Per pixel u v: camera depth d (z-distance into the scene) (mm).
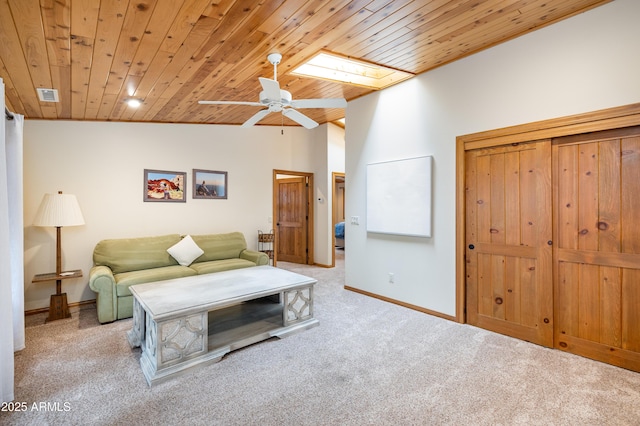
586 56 2557
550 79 2750
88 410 1998
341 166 6844
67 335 3156
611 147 2508
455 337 3080
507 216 3088
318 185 6777
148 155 4703
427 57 3297
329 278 5617
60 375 2408
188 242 4551
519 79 2932
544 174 2842
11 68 2594
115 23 2090
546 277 2848
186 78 3143
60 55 2445
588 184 2617
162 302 2586
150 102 3781
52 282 3994
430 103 3662
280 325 3178
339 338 3070
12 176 2770
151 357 2455
